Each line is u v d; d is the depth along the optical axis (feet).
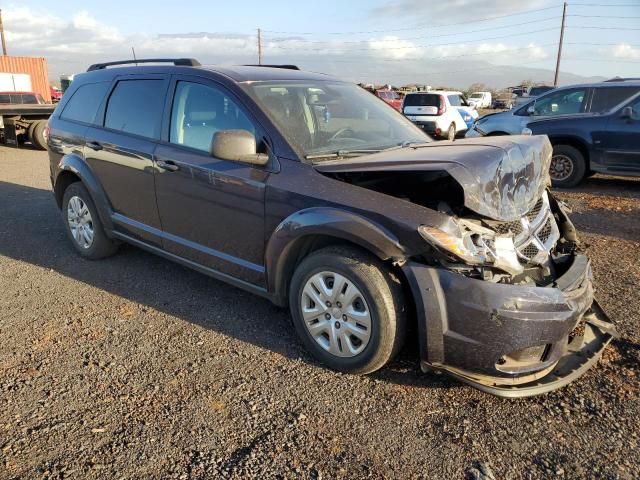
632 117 26.81
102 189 15.19
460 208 10.03
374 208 9.30
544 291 8.83
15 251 17.53
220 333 11.87
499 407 9.25
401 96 99.60
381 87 119.65
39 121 44.27
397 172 9.19
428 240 8.64
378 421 8.89
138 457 8.03
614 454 8.11
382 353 9.48
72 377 10.14
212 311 12.97
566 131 28.68
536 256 10.15
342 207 9.63
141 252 17.34
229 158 10.55
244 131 10.55
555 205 12.21
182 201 12.69
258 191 10.88
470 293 8.67
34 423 8.79
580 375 9.58
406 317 9.52
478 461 7.98
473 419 8.94
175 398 9.48
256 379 10.06
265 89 12.05
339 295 9.82
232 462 7.95
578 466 7.88
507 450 8.22
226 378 10.11
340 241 10.09
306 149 10.91
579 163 28.63
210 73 12.52
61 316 12.74
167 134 13.14
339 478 7.66
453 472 7.78
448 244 8.59
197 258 12.85
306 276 10.27
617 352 10.94
